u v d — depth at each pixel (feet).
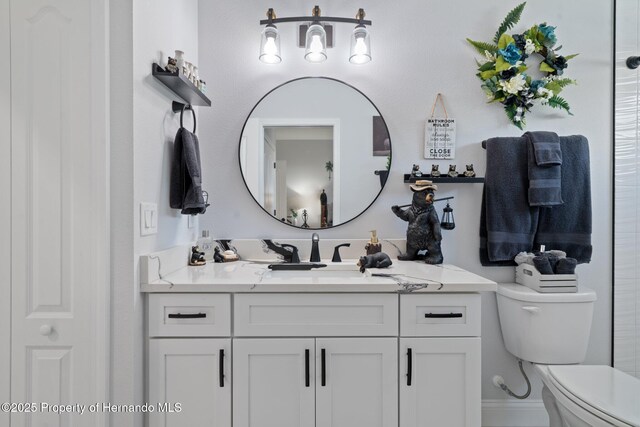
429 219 5.01
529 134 5.18
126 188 3.60
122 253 3.60
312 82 5.55
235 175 5.56
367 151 5.55
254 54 5.55
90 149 3.55
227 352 3.72
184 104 4.57
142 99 3.78
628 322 5.54
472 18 5.55
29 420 3.54
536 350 4.80
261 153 5.55
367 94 5.55
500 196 5.23
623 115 5.55
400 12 5.56
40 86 3.54
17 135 3.54
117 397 3.59
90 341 3.55
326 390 3.74
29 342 3.55
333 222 5.53
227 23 5.54
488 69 5.52
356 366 3.76
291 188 5.55
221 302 3.74
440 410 3.76
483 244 5.46
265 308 3.76
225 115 5.55
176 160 4.46
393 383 3.75
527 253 5.20
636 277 5.52
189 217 5.15
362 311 3.77
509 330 5.11
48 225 3.55
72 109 3.54
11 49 3.54
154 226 4.03
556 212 5.27
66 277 3.57
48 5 3.53
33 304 3.56
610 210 5.57
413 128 5.56
